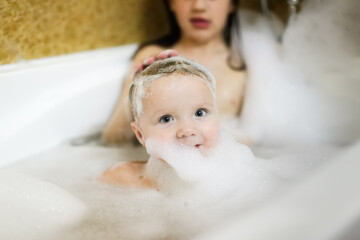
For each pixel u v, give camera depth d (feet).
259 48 4.27
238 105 3.88
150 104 2.46
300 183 1.68
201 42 4.18
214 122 2.50
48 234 2.11
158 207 2.40
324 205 1.48
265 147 3.48
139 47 4.23
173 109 2.41
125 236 2.11
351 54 3.93
